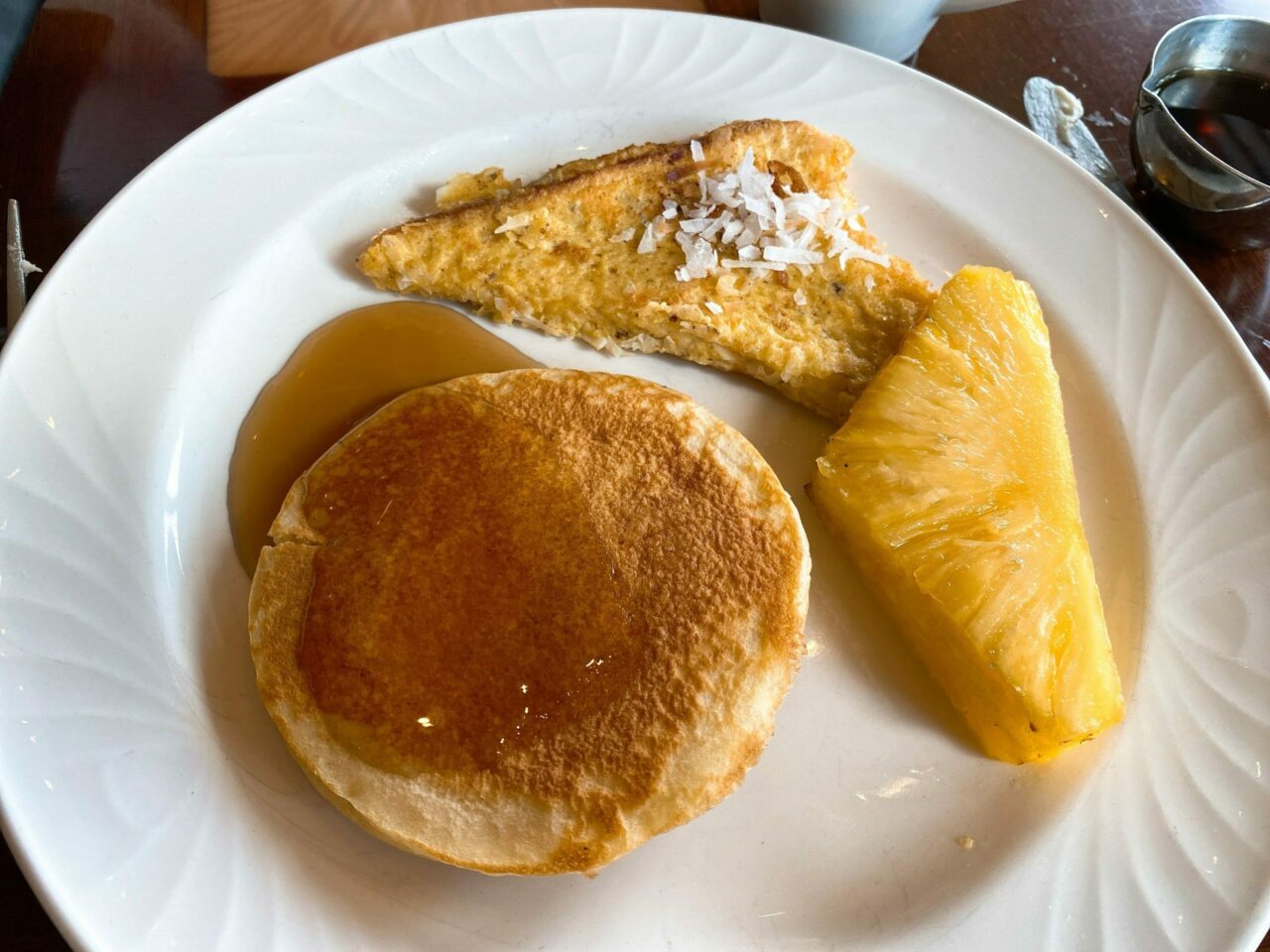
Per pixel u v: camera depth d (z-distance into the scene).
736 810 0.18
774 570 0.18
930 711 0.19
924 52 0.28
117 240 0.20
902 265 0.22
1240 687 0.18
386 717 0.17
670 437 0.19
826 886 0.17
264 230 0.21
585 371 0.20
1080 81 0.27
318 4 0.26
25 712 0.16
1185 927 0.16
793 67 0.25
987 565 0.18
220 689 0.17
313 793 0.17
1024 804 0.18
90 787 0.16
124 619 0.17
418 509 0.18
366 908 0.16
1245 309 0.24
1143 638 0.19
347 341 0.22
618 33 0.24
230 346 0.21
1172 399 0.21
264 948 0.15
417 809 0.16
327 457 0.19
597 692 0.17
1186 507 0.20
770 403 0.22
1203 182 0.23
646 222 0.23
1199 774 0.17
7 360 0.18
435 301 0.22
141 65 0.24
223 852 0.16
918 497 0.19
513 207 0.22
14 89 0.24
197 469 0.19
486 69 0.24
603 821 0.16
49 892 0.15
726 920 0.17
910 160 0.24
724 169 0.23
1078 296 0.22
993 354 0.20
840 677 0.19
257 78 0.25
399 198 0.23
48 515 0.18
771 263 0.22
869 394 0.20
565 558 0.18
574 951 0.16
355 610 0.17
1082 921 0.16
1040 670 0.17
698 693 0.17
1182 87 0.25
